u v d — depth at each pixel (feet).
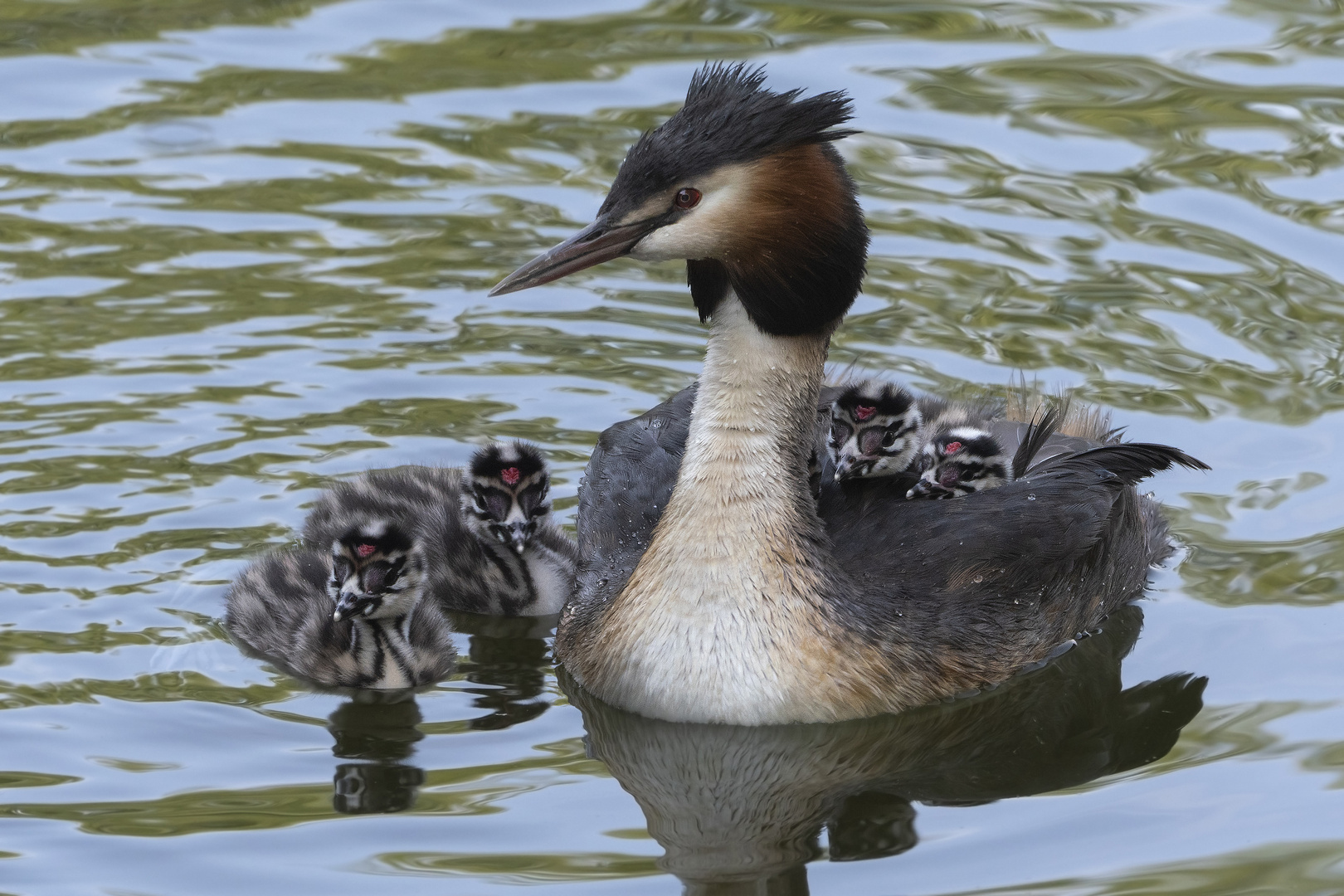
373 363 50.24
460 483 45.39
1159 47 66.44
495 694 38.40
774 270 36.50
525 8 70.44
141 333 50.70
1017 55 66.08
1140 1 70.13
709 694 36.32
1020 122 61.87
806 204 36.47
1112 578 41.78
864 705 36.81
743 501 36.42
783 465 36.83
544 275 36.76
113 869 30.58
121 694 36.60
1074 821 32.65
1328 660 37.93
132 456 45.39
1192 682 37.81
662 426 43.98
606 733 36.32
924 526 39.88
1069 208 57.31
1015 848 31.73
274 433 46.85
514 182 59.00
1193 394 48.52
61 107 62.95
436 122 62.44
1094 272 54.19
